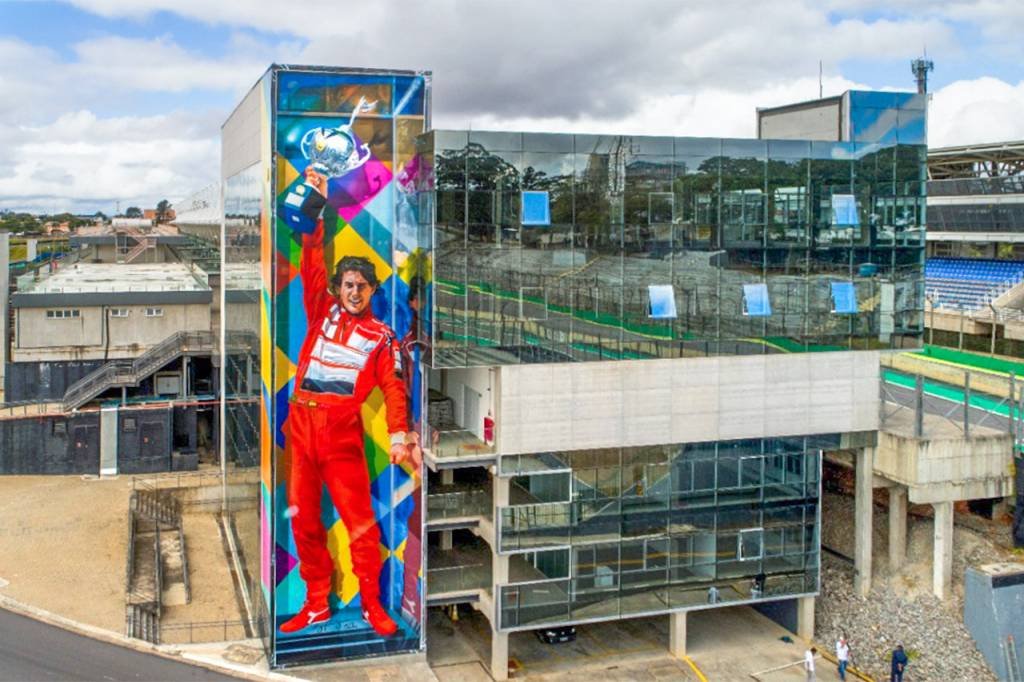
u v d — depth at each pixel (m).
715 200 47.97
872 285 51.12
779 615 53.91
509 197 44.88
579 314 46.34
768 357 49.59
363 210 44.75
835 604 53.38
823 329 50.50
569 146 45.50
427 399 48.03
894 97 50.72
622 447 47.56
